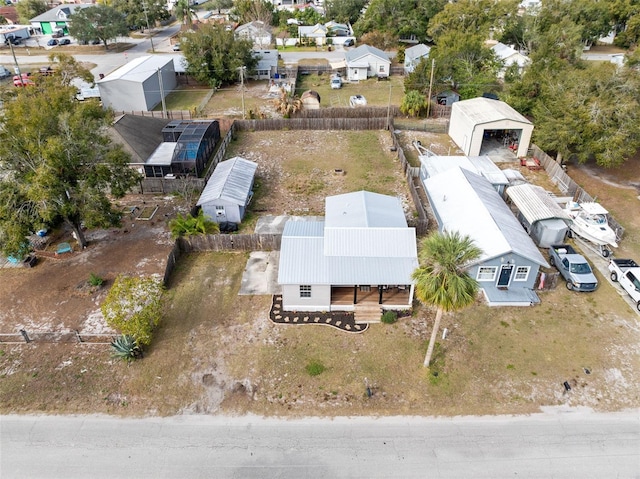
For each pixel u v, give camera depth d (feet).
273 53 233.14
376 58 217.97
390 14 270.05
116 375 71.15
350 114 173.78
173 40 281.54
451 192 107.55
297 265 81.97
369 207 96.48
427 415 65.00
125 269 94.02
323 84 216.54
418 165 138.51
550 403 66.69
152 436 62.28
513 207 115.24
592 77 120.88
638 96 117.29
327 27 295.89
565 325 80.43
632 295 84.74
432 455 59.31
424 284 62.69
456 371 71.56
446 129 164.14
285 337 77.92
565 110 120.37
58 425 63.87
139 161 123.24
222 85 215.72
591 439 61.41
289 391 68.64
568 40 184.65
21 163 87.30
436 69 175.63
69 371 71.77
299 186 126.41
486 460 58.65
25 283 90.12
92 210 89.35
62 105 91.04
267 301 86.07
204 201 107.04
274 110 181.88
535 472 57.16
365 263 82.48
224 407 66.39
